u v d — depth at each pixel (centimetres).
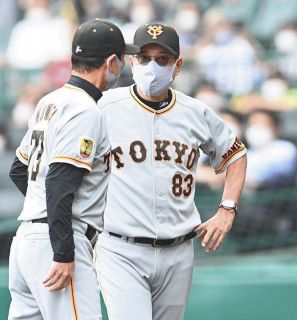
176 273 1783
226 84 2991
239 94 2983
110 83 1529
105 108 1752
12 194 3108
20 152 1619
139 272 1752
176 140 1750
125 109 1750
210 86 2983
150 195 1734
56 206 1415
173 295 1800
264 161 2731
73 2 4041
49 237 1457
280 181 2725
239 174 1823
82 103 1467
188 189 1770
